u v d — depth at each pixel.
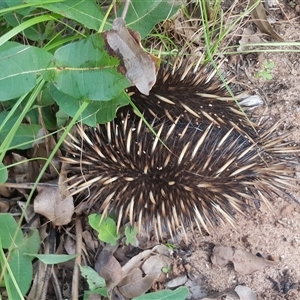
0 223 0.51
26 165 0.58
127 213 0.54
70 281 0.58
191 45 0.69
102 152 0.53
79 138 0.55
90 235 0.60
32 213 0.57
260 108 0.72
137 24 0.52
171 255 0.62
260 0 0.68
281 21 0.76
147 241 0.61
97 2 0.55
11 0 0.49
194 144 0.52
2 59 0.43
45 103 0.55
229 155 0.52
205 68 0.62
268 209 0.66
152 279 0.59
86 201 0.56
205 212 0.55
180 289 0.52
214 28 0.72
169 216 0.55
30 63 0.44
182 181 0.53
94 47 0.44
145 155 0.52
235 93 0.61
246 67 0.74
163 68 0.56
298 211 0.67
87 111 0.50
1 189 0.58
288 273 0.65
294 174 0.68
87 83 0.45
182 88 0.55
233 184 0.54
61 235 0.59
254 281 0.64
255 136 0.54
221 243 0.64
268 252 0.65
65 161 0.53
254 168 0.54
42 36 0.55
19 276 0.52
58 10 0.47
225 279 0.63
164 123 0.52
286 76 0.74
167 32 0.68
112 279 0.58
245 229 0.65
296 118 0.72
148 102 0.54
